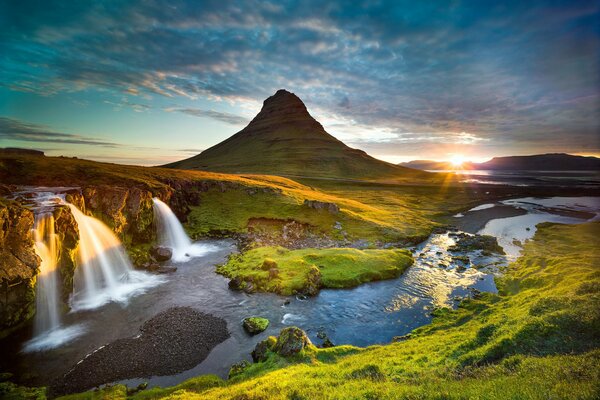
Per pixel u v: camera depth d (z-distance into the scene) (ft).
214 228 279.69
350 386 61.52
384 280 176.86
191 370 96.94
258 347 102.37
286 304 144.46
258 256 201.57
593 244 232.32
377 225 296.51
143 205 228.84
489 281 175.32
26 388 87.30
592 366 53.06
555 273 150.61
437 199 540.11
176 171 384.88
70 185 229.86
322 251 208.85
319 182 640.99
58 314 133.39
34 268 123.24
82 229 174.91
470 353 76.02
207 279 175.83
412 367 74.54
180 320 128.57
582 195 615.98
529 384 49.96
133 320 128.57
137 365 99.14
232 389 71.97
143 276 180.45
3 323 112.68
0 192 174.40
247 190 355.77
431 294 157.79
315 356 94.02
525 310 99.96
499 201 543.39
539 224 331.16
